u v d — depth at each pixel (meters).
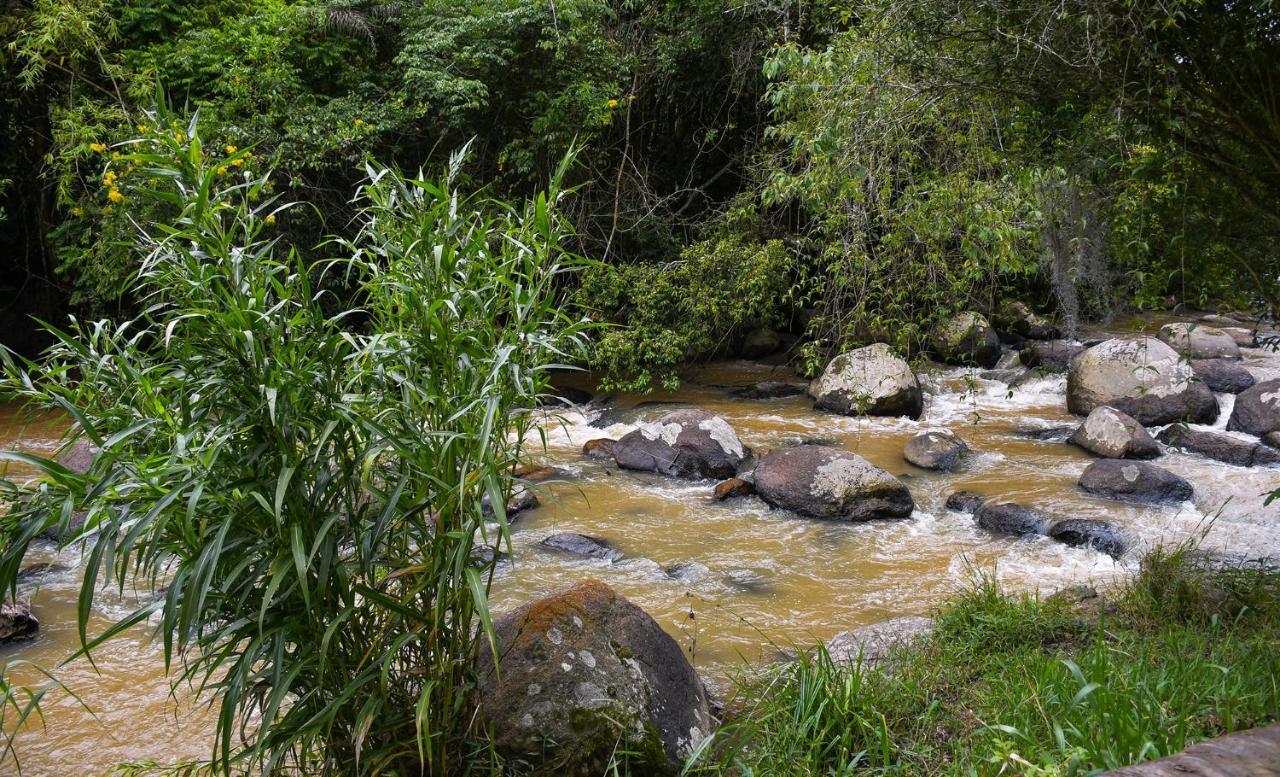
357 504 2.69
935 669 3.81
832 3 9.18
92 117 10.34
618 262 11.94
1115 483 6.84
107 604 5.14
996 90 3.95
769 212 11.05
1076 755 2.36
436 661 2.69
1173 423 8.34
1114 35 3.43
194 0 11.38
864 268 6.45
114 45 11.02
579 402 10.56
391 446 2.62
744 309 10.42
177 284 2.61
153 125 2.58
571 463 8.01
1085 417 9.21
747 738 3.18
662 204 12.18
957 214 5.52
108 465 2.42
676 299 10.59
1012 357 11.77
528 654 3.27
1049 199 4.47
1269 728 1.50
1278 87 3.33
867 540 6.19
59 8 9.88
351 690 2.53
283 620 2.53
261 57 10.41
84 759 3.64
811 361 7.12
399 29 11.30
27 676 4.32
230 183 9.40
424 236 2.72
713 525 6.50
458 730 2.92
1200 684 3.20
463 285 2.77
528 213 3.02
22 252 12.14
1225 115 3.43
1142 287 4.23
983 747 2.95
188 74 10.62
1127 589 4.57
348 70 10.88
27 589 5.29
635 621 3.51
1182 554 4.76
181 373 2.54
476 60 10.41
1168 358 9.27
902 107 4.58
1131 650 3.67
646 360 10.68
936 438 7.98
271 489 2.49
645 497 7.12
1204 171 3.75
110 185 9.13
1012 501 6.59
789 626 4.87
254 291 2.58
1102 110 3.84
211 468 2.46
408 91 10.78
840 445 8.49
